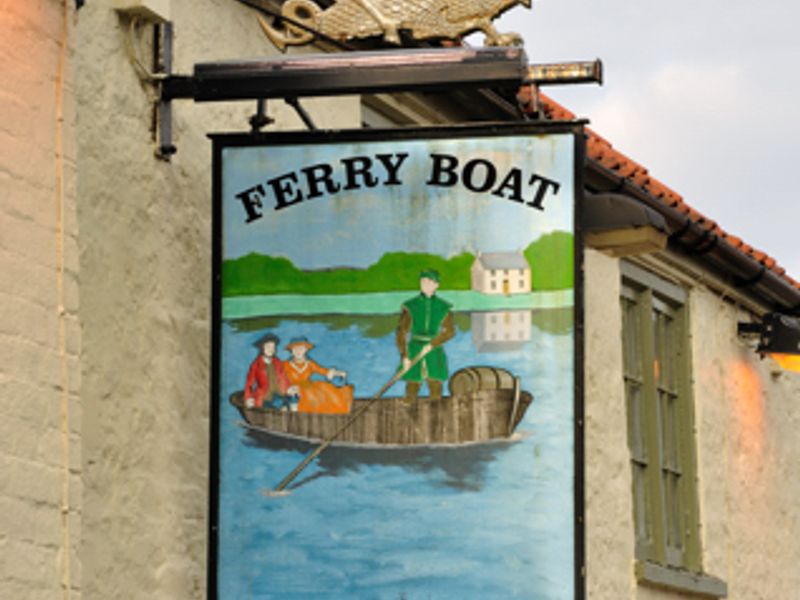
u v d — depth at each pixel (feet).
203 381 32.65
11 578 25.73
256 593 29.43
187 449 32.01
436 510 29.48
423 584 29.35
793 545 53.72
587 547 42.60
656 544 46.47
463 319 29.78
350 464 29.66
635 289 47.11
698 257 48.55
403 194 30.14
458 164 30.12
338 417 29.76
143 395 30.99
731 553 49.49
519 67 29.96
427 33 32.40
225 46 34.19
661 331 48.34
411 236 30.04
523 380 29.55
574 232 29.71
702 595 47.83
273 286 30.12
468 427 29.58
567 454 29.37
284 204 30.30
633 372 46.83
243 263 30.17
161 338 31.58
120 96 30.89
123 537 30.19
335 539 29.50
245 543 29.55
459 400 29.63
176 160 32.30
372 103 38.96
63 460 26.94
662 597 45.85
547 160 29.91
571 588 29.17
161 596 30.99
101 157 30.32
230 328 30.07
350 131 30.30
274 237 30.19
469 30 32.09
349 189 30.25
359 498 29.55
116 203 30.63
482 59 29.99
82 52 30.04
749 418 51.60
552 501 29.32
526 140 30.01
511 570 29.30
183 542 31.68
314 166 30.32
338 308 29.99
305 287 30.07
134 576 30.40
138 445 30.78
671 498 47.67
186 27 33.06
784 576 52.85
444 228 29.99
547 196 29.84
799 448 54.90
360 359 29.86
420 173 30.14
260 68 30.66
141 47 31.42
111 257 30.42
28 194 26.84
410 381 29.73
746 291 51.31
